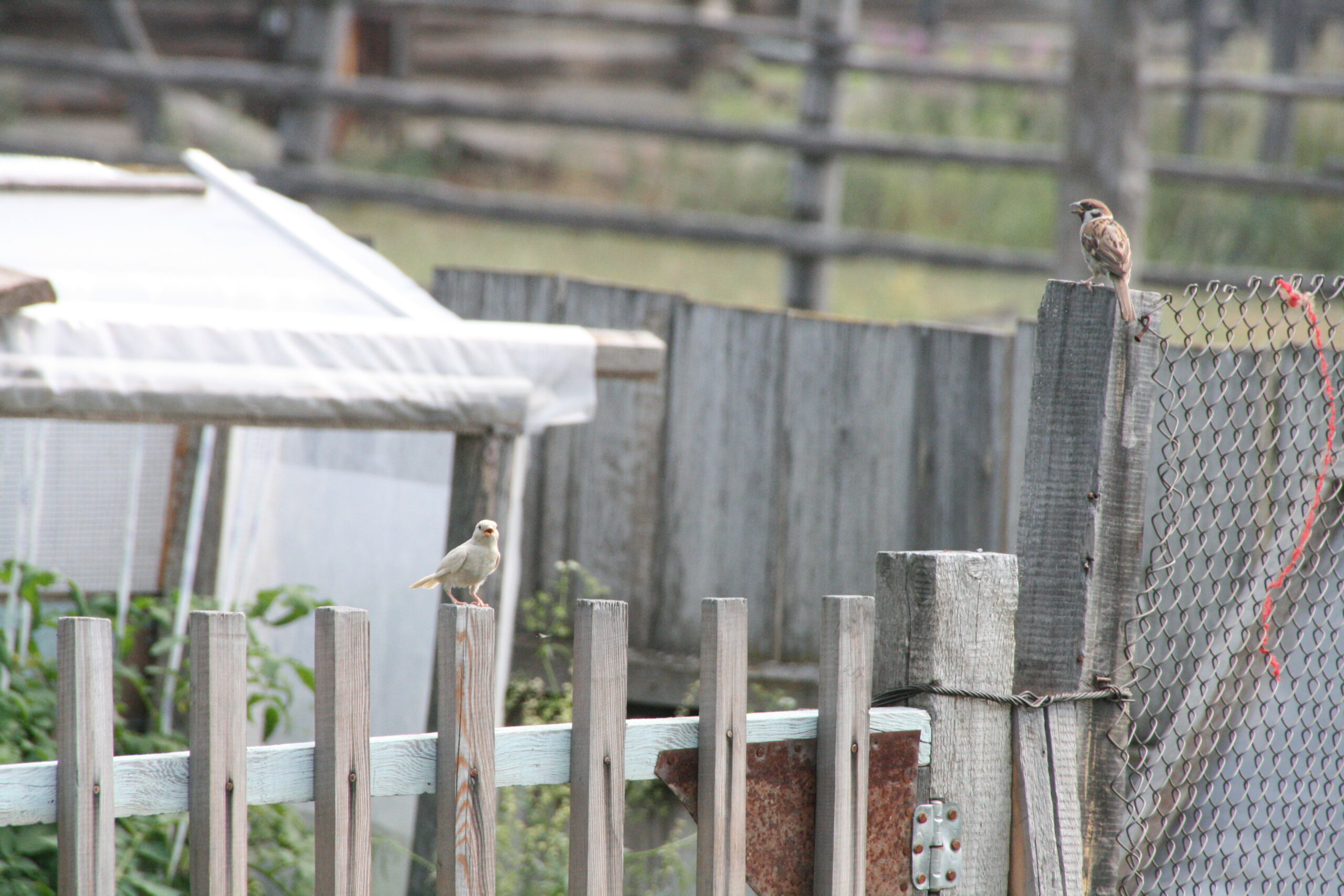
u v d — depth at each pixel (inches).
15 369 300.4
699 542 454.3
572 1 1270.9
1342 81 936.9
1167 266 1013.8
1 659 357.4
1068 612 229.3
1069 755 231.1
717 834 206.8
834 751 213.9
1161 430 234.8
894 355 436.5
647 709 450.9
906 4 1443.2
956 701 224.8
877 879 219.8
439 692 195.8
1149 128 1210.6
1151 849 260.4
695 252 1112.8
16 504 414.0
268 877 364.8
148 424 322.0
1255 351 243.4
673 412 456.1
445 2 954.1
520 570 466.6
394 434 435.5
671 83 1337.4
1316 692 304.3
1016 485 422.3
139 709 432.1
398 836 413.7
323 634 187.0
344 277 410.3
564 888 373.1
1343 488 271.3
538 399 359.3
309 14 924.0
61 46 1242.6
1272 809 286.5
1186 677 373.1
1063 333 228.4
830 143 890.7
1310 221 1063.0
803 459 445.1
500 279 471.2
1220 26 1363.2
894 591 228.2
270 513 452.8
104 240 403.2
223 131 1198.3
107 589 434.6
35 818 174.1
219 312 334.0
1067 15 1478.8
